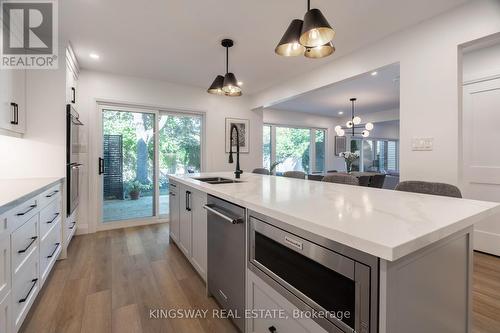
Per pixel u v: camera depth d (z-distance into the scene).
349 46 2.89
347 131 8.27
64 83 2.75
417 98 2.41
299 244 1.00
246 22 2.44
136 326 1.61
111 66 3.54
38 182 2.21
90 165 3.63
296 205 1.19
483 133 2.84
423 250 0.86
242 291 1.46
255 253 1.32
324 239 0.89
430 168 2.31
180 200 2.71
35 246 1.79
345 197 1.42
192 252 2.33
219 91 2.92
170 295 1.98
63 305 1.83
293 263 1.06
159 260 2.63
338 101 5.79
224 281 1.68
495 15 1.94
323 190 1.71
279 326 1.15
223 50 3.05
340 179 2.35
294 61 3.36
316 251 0.92
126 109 3.99
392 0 2.08
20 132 2.45
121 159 4.00
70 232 2.95
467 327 1.10
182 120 4.56
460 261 1.05
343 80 3.21
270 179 2.54
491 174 2.79
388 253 0.65
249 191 1.67
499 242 2.67
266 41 2.82
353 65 3.04
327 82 3.42
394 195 1.49
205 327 1.61
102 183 3.82
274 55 3.18
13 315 1.41
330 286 0.89
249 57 3.25
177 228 2.85
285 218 1.03
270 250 1.21
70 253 2.83
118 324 1.63
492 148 2.79
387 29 2.53
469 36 2.07
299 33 1.72
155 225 4.06
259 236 1.29
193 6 2.18
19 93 2.39
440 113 2.25
